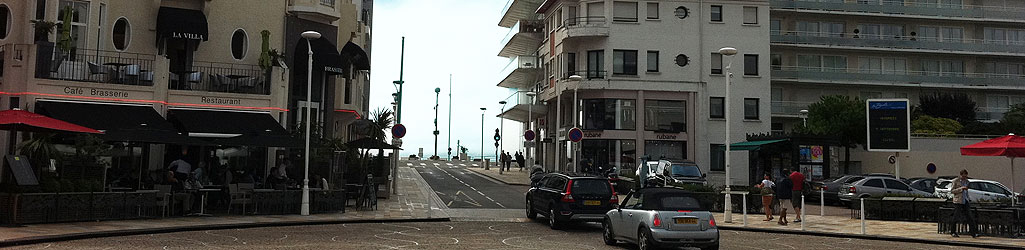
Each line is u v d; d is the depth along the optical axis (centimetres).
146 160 2395
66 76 2245
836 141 3238
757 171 3412
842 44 5625
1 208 1537
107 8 2438
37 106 2142
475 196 3191
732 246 1574
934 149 4516
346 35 3397
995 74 5994
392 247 1419
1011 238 1773
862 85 5678
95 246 1308
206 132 2281
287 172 2525
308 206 2095
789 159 3275
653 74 4506
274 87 2545
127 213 1759
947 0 5947
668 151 4500
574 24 4731
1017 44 5875
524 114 6022
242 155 2580
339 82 3188
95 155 1792
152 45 2541
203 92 2425
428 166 6644
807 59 5697
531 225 2011
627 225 1476
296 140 2116
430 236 1659
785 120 5650
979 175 4244
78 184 1680
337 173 2527
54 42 2289
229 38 2677
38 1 2334
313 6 2833
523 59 5791
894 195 2391
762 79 4584
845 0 5766
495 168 6500
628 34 4531
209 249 1318
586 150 4538
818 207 2892
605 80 4459
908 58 5841
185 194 1923
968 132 5159
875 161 4512
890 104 2912
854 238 1802
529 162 5428
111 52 2441
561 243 1581
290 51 2812
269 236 1578
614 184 3547
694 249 1532
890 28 5828
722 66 4575
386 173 3033
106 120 2131
